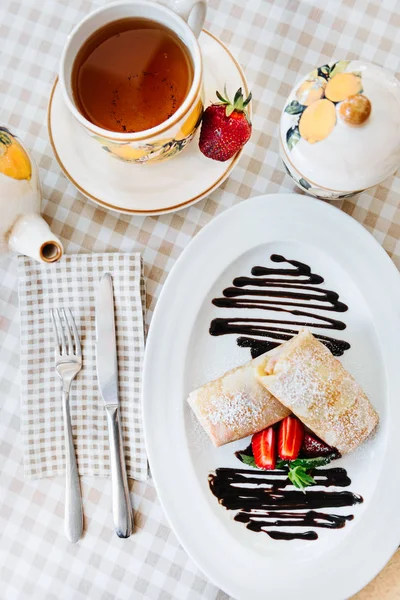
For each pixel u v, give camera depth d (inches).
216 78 25.0
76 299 26.5
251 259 26.0
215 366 26.2
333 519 25.8
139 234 26.5
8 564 26.8
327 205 25.0
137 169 25.2
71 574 26.7
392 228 26.1
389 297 25.4
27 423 26.5
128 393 26.4
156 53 22.7
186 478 25.6
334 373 25.0
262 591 25.4
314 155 22.4
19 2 26.1
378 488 25.4
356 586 25.3
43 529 26.8
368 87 21.8
